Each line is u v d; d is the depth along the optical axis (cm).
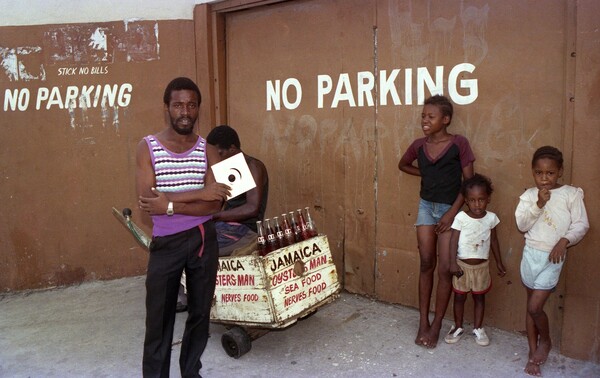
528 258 324
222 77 510
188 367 311
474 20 362
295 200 484
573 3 320
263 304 344
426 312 373
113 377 346
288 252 351
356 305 439
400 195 417
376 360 352
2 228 517
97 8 505
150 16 505
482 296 362
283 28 466
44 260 524
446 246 358
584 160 317
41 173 515
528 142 350
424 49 387
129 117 512
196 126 512
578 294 332
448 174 354
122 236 527
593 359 333
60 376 349
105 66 509
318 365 349
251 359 360
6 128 509
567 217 312
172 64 509
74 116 512
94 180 519
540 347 329
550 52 335
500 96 358
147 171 274
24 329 428
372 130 424
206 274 296
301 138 470
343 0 426
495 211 369
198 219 287
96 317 444
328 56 441
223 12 498
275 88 480
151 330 292
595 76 308
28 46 505
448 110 348
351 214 450
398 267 429
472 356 351
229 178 295
